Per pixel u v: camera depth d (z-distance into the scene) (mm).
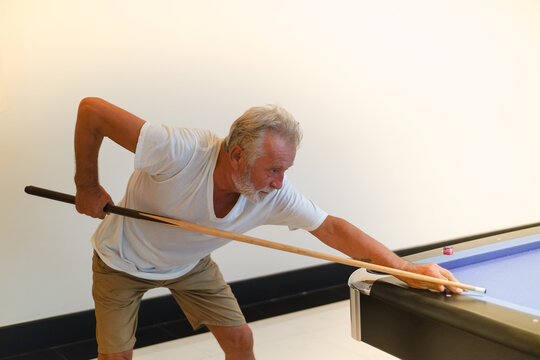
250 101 3400
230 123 3352
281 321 3232
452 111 4191
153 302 3242
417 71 4008
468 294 1454
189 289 1982
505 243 1896
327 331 3049
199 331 3131
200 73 3232
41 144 2893
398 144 3986
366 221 3912
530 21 4484
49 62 2863
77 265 3045
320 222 1817
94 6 2934
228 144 1576
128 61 3037
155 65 3105
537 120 4613
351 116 3770
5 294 2896
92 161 1681
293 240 3693
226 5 3270
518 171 4562
